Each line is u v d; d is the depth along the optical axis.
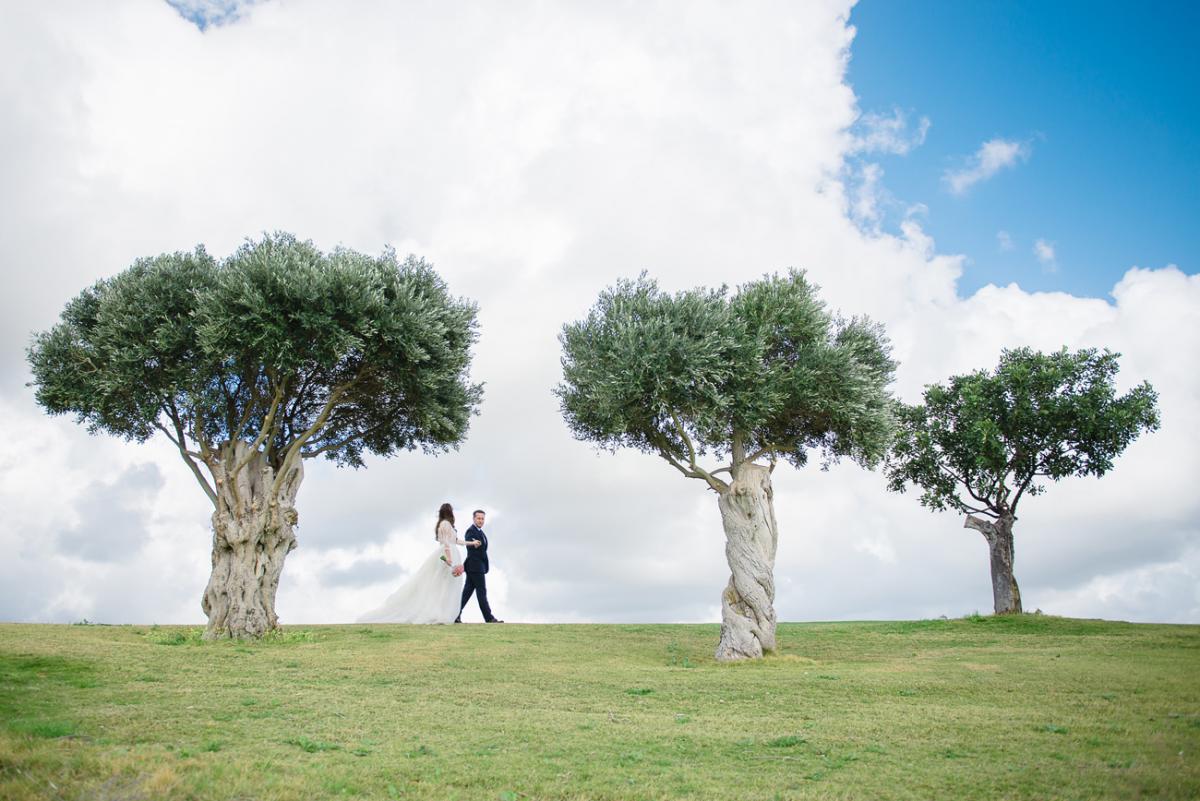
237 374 25.27
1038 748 12.30
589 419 26.03
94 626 27.64
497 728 13.35
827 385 24.22
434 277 26.75
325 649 22.69
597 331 24.84
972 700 16.39
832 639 28.16
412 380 25.88
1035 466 36.34
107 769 10.16
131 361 24.14
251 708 14.27
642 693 17.19
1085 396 34.72
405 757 11.45
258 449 25.84
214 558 25.39
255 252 24.02
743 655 23.03
